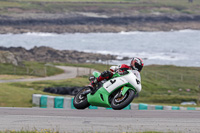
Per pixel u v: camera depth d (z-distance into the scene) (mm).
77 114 42625
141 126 34562
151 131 31172
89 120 37562
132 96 33375
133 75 34094
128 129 32688
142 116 42156
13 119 37719
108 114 43469
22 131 30078
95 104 35594
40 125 34188
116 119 38750
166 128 33906
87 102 36938
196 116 43281
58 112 44469
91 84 35625
